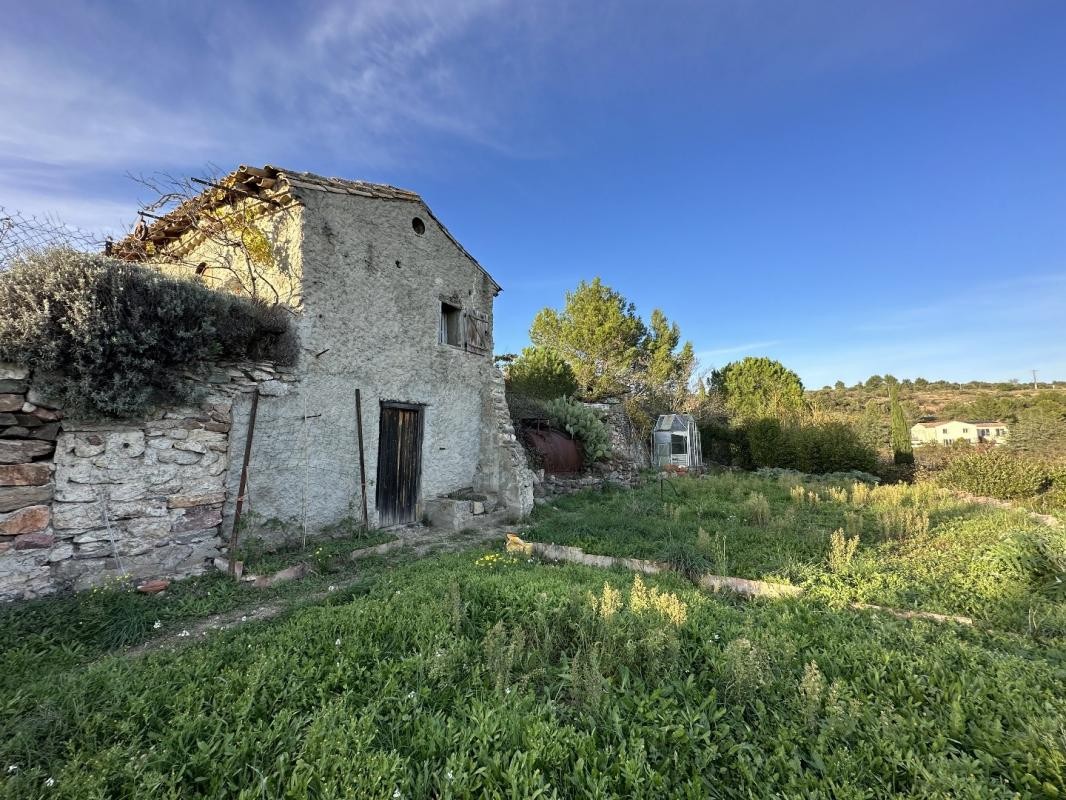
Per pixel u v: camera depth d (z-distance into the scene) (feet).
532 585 15.33
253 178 22.56
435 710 9.22
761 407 81.51
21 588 13.98
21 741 7.64
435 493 29.96
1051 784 6.99
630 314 85.05
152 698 8.97
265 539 20.13
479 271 34.78
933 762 7.47
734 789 7.30
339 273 24.26
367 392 25.46
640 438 64.18
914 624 13.14
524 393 57.47
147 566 16.57
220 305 18.48
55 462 14.84
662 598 13.17
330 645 11.33
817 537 23.25
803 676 10.02
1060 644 12.23
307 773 7.09
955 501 32.58
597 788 6.86
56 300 14.52
